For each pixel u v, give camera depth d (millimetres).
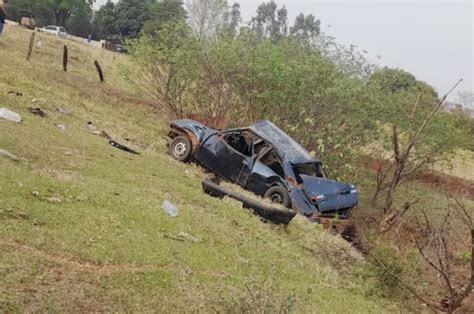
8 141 9102
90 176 8750
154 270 5887
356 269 9078
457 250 9297
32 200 6730
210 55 16531
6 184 6906
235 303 5254
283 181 12031
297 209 11789
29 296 4664
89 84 20922
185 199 9516
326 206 11914
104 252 5957
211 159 13141
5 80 15133
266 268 7402
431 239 8594
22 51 26172
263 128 13188
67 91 17688
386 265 8617
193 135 13516
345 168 15008
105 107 17797
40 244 5648
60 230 6148
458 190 17609
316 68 15281
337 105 15367
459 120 17250
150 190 9062
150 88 18547
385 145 15469
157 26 18859
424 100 15492
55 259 5473
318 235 10375
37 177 7629
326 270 8609
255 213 10320
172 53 17188
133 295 5234
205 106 17094
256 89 15883
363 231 11586
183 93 17672
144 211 7773
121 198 7965
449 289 7320
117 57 25797
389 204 12438
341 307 7004
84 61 30844
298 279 7605
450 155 16953
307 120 14867
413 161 15453
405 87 17047
